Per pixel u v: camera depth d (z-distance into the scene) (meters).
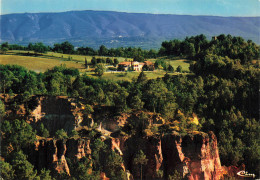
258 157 138.50
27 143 117.12
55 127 128.25
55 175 109.62
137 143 121.81
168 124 128.38
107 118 128.25
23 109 130.12
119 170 113.88
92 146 116.75
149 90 150.75
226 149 139.50
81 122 127.06
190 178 114.06
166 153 120.38
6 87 153.88
